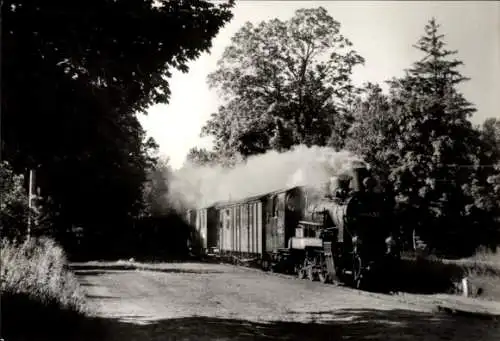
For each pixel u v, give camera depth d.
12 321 8.84
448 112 29.53
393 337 9.59
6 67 7.54
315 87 39.72
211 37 9.23
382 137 29.58
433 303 13.48
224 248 30.52
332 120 40.03
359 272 16.91
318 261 19.08
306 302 13.80
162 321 11.09
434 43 30.97
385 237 17.92
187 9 8.92
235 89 40.69
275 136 39.62
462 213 29.67
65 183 34.72
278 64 40.16
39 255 17.14
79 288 15.16
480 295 15.05
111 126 8.87
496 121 33.25
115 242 41.03
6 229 19.83
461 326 10.52
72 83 8.17
